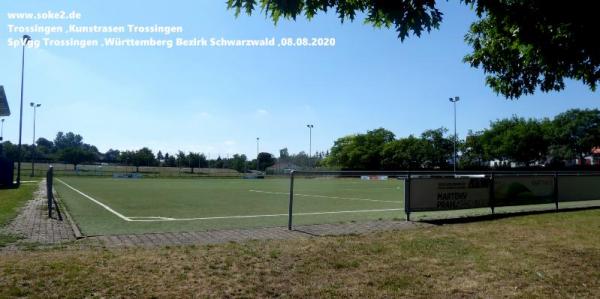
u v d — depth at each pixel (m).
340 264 6.03
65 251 6.46
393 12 4.39
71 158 116.62
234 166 119.25
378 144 97.88
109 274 5.24
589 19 4.43
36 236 7.89
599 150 73.62
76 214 12.77
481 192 12.02
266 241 7.47
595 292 5.21
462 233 8.62
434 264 6.18
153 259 5.96
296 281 5.31
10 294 4.48
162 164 121.06
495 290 5.18
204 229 9.48
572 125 62.41
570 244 7.61
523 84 6.93
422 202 10.85
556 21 4.75
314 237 7.99
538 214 12.16
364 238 7.91
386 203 17.55
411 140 86.00
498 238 8.09
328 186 37.19
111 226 10.09
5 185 27.62
